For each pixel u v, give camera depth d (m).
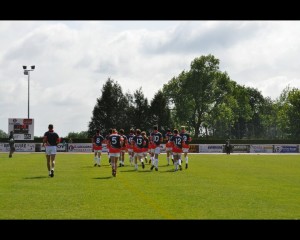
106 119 105.88
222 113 108.88
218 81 110.12
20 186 20.64
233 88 113.88
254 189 20.27
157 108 107.38
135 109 107.44
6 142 79.31
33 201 16.22
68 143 78.75
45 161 42.31
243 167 35.97
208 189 20.03
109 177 25.45
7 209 14.67
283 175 28.16
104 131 105.94
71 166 35.22
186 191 19.23
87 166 35.28
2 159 46.44
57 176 25.91
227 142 72.38
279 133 156.12
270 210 14.70
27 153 67.81
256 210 14.69
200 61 109.44
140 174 27.89
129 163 40.72
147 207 15.12
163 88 116.56
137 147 31.94
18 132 74.19
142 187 20.58
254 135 160.75
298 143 86.50
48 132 25.42
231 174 28.61
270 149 82.12
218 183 22.75
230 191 19.41
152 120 107.56
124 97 108.06
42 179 23.97
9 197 17.14
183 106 110.25
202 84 109.00
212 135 128.12
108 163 39.72
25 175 26.39
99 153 35.31
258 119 160.50
